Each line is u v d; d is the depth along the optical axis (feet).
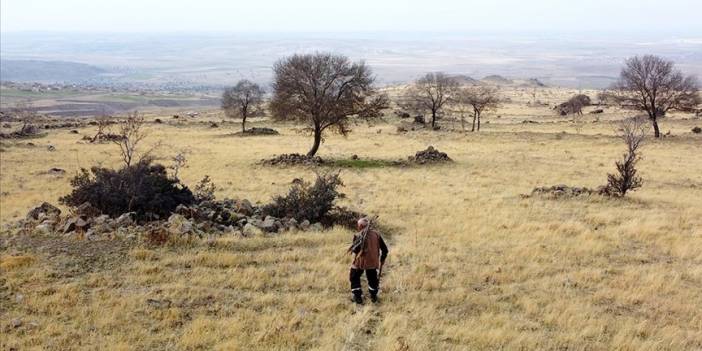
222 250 45.21
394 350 27.48
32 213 55.62
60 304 32.89
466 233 54.80
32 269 38.50
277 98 135.33
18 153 152.15
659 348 28.91
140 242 45.47
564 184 97.66
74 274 38.37
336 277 39.63
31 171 119.24
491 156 145.38
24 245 44.21
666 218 64.85
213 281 37.76
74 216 51.85
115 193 55.72
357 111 133.08
